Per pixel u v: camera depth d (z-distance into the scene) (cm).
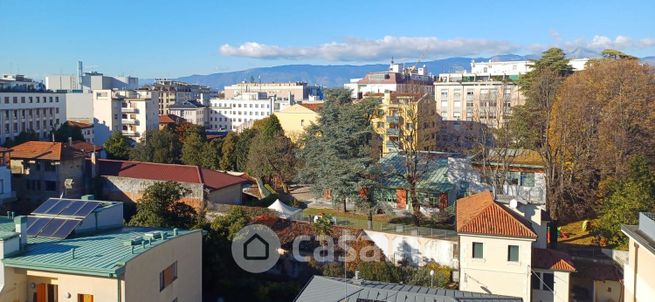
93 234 3103
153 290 2766
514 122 6259
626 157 5247
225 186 6044
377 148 6138
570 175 5412
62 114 14225
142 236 3019
